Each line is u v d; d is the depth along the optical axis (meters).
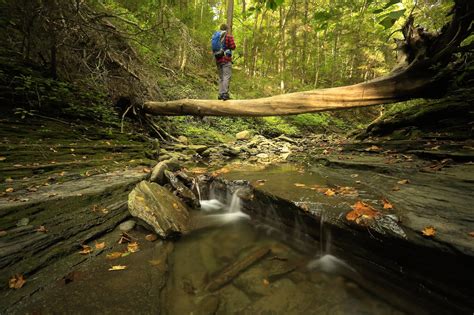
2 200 2.99
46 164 4.49
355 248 2.64
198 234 3.52
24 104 5.64
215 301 2.20
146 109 8.74
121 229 3.22
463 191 2.92
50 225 2.80
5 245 2.33
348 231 2.67
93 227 3.04
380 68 18.81
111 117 7.55
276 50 19.91
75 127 6.29
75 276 2.29
